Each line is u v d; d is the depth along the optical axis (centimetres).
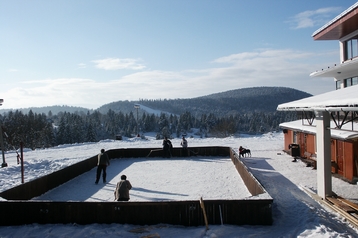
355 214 952
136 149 2522
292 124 2359
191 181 1592
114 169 2016
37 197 1330
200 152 2506
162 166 2089
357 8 1753
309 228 859
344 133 1384
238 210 902
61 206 927
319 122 1173
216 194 1316
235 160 1961
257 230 861
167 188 1452
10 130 5616
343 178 1502
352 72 2195
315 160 1845
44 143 6650
